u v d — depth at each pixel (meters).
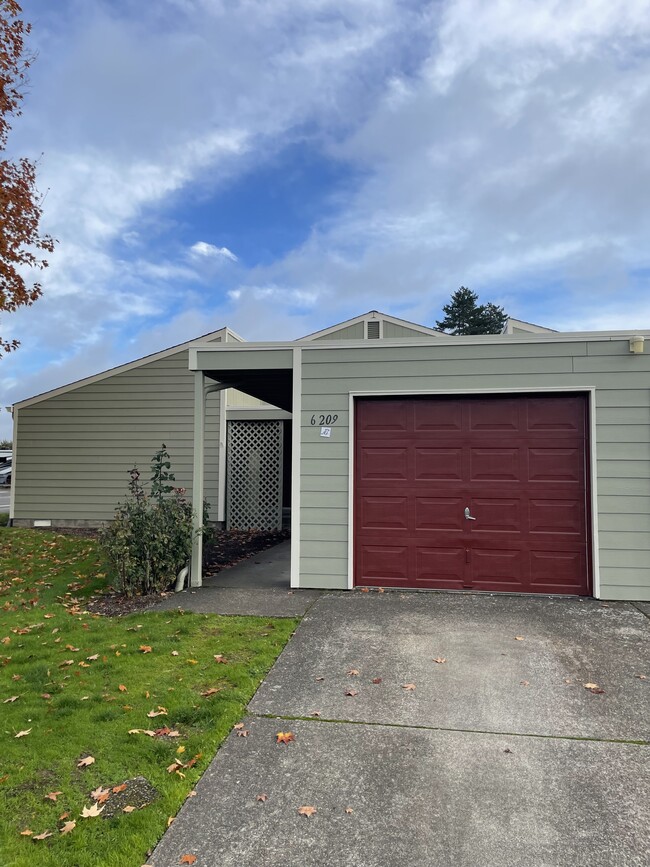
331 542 6.43
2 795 2.70
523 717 3.42
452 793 2.72
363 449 6.49
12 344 10.89
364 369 6.44
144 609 5.80
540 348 6.08
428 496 6.34
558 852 2.32
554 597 5.94
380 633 4.85
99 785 2.79
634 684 3.84
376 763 2.97
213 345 6.79
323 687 3.86
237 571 7.71
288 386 8.21
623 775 2.85
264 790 2.76
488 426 6.26
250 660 4.31
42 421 13.06
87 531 12.12
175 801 2.66
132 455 12.77
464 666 4.15
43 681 4.03
